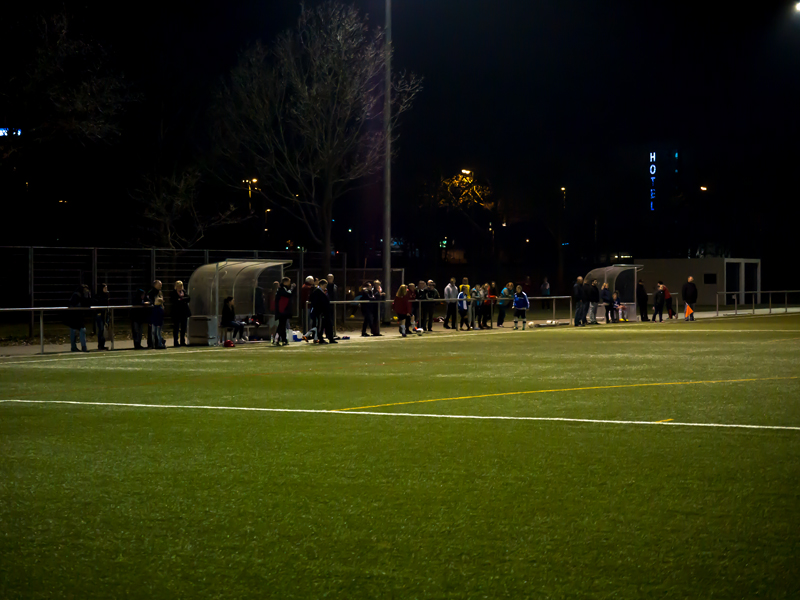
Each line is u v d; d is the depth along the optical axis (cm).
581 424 968
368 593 445
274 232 4888
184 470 739
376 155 3362
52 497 648
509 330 2955
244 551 515
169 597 443
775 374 1477
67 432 932
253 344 2338
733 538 534
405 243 6284
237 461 775
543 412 1061
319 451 820
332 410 1089
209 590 452
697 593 443
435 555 505
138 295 2208
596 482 684
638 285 3544
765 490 655
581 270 6212
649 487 666
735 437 881
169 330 2862
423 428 948
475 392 1261
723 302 5047
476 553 507
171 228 3659
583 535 542
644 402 1145
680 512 594
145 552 515
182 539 540
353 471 731
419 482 689
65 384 1391
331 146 3306
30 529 564
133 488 675
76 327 2073
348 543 529
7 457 798
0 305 2623
